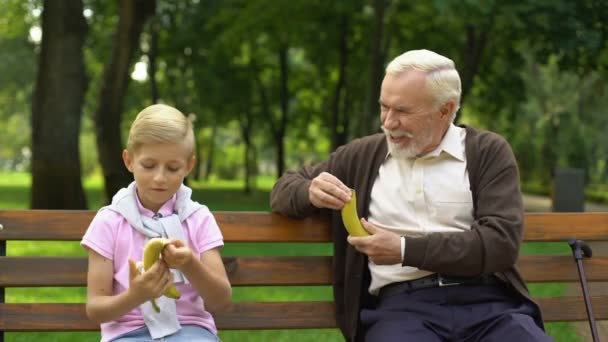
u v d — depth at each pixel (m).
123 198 2.74
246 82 25.30
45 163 12.66
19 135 62.56
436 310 2.97
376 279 3.13
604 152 31.61
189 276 2.51
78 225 3.12
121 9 13.02
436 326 2.95
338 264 3.21
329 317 3.29
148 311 2.66
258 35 20.00
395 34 19.38
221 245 2.80
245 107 26.19
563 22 12.45
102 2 19.36
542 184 30.72
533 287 6.42
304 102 29.53
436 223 3.07
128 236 2.70
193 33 20.73
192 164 2.73
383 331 2.93
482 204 3.01
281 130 26.80
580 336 4.13
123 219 2.72
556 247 9.66
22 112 41.69
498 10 11.66
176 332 2.68
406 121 3.01
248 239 3.23
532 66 27.05
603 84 20.05
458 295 3.00
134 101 27.17
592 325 3.02
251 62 24.98
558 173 14.77
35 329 3.10
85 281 3.11
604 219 3.40
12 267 3.09
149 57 21.89
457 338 2.94
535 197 29.22
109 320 2.54
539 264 3.37
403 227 3.08
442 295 3.00
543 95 28.00
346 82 24.05
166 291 2.43
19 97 36.28
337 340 5.00
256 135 35.28
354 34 21.89
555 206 14.78
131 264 2.37
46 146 12.65
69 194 12.74
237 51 22.00
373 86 15.98
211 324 2.81
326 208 3.29
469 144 3.11
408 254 2.86
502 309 2.99
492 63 19.39
